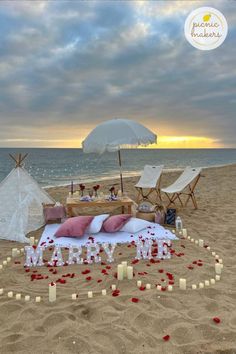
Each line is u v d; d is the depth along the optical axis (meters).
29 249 4.24
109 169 30.44
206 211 7.61
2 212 5.75
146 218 6.29
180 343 2.52
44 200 6.85
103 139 6.53
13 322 2.83
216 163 42.53
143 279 3.73
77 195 7.26
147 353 2.40
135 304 3.09
